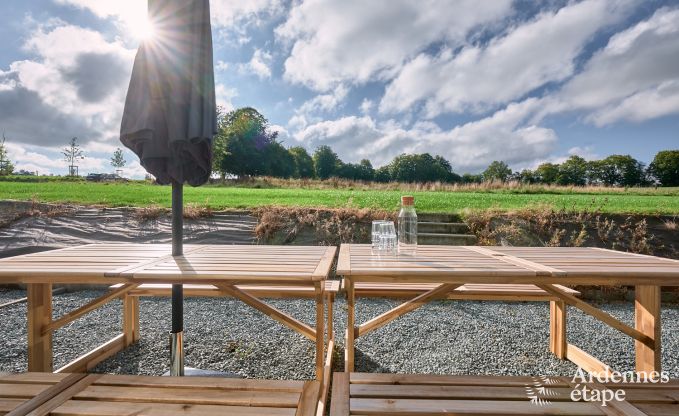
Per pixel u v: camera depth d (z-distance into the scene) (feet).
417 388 4.02
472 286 8.37
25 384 4.05
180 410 3.51
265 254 7.47
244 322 10.75
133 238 19.33
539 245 17.84
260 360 8.12
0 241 18.83
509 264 6.25
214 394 3.83
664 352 8.93
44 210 22.43
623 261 6.75
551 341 8.71
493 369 7.78
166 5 5.63
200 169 6.82
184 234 19.60
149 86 5.59
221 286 5.77
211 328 10.20
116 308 12.13
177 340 6.19
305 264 6.16
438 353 8.61
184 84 5.63
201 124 5.74
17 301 10.51
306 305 12.55
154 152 5.76
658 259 7.03
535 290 7.95
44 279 5.44
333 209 20.95
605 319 6.28
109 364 7.83
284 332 9.91
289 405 3.62
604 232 18.43
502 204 25.20
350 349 6.04
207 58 5.89
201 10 5.85
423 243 18.51
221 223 20.88
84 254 7.29
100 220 21.33
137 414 3.43
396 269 5.65
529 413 3.50
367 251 8.01
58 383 4.04
